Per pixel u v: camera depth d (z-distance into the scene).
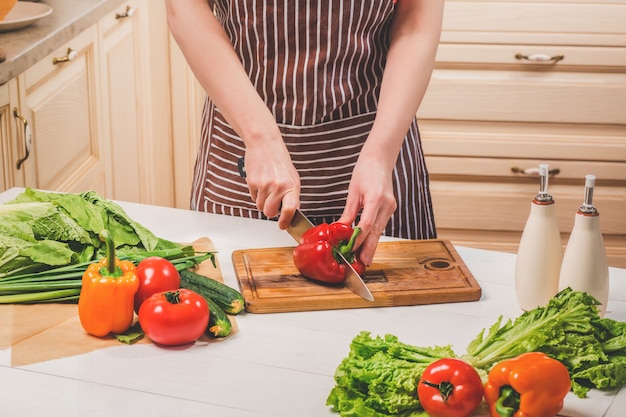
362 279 1.56
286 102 1.82
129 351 1.33
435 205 3.39
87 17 2.71
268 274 1.57
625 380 1.26
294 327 1.42
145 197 3.47
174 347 1.35
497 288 1.57
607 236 3.39
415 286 1.53
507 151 3.31
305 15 1.77
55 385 1.24
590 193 1.39
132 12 3.13
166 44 3.38
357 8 1.78
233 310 1.45
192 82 3.44
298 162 1.84
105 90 2.99
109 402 1.21
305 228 1.59
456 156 3.33
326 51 1.80
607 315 1.47
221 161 1.88
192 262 1.56
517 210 3.37
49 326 1.39
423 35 1.79
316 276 1.53
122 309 1.35
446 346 1.27
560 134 3.29
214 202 1.90
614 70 3.21
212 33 1.72
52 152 2.62
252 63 1.83
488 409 1.20
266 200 1.58
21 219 1.53
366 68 1.84
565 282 1.41
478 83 3.24
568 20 3.16
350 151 1.84
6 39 2.41
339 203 1.87
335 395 1.19
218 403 1.21
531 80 3.24
